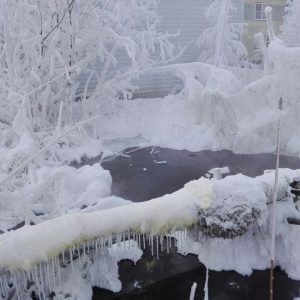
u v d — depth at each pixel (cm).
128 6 1470
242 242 610
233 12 1983
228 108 1266
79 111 1447
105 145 1351
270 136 1264
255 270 601
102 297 551
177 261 629
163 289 571
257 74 1455
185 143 1321
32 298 511
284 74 1217
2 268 424
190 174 1070
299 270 583
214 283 580
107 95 1495
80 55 1372
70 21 1238
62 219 461
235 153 1249
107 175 866
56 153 1181
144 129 1475
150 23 1845
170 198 508
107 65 1458
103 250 544
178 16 1895
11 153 893
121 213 483
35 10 1209
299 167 1105
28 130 1069
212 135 1320
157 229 492
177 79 1897
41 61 1204
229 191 520
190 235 539
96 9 1345
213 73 1349
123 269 612
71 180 816
